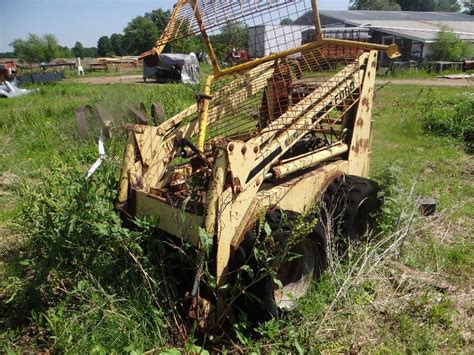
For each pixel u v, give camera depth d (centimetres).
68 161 668
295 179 410
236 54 497
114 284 371
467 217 565
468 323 373
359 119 488
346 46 456
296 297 382
